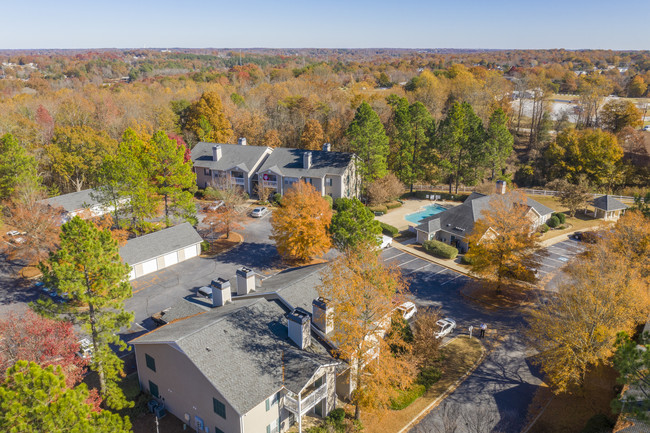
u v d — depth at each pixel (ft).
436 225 197.47
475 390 107.14
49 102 346.54
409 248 192.75
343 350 90.58
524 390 107.04
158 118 330.54
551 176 290.35
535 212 204.85
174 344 87.81
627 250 126.72
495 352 121.90
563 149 290.97
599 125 341.82
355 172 254.68
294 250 158.71
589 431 88.53
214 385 82.64
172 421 95.76
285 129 336.29
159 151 174.70
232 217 191.21
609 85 480.64
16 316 128.57
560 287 121.90
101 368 95.45
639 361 65.92
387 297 95.09
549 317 102.32
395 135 274.77
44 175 248.73
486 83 409.28
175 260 172.14
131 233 187.21
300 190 169.78
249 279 120.88
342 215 146.41
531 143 330.34
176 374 91.86
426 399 104.53
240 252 183.01
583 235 175.11
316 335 102.17
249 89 465.47
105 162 171.83
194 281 157.99
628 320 98.02
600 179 272.10
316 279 116.16
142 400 99.81
